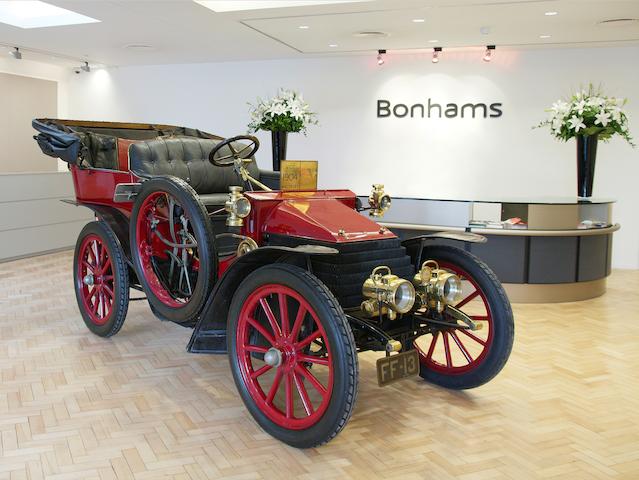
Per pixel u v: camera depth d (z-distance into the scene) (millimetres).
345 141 9156
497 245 5805
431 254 3566
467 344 4434
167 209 3727
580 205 5887
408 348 3303
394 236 3277
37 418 3121
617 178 7973
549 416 3221
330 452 2805
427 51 8555
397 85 8836
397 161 8945
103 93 10594
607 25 6539
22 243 7805
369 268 3064
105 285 4418
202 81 9906
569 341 4602
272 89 9500
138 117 10406
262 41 7828
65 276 6730
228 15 6344
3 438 2896
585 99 6305
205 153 4426
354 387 2564
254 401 3004
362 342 3014
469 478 2584
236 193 3156
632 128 7902
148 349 4254
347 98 9094
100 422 3088
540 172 8359
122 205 4133
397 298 2857
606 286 6773
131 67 10328
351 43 7875
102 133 4961
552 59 8148
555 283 5867
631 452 2828
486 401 3420
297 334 2830
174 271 3938
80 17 6852
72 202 4520
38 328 4727
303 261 3070
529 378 3791
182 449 2816
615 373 3900
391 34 7227
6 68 9750
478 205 5875
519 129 8375
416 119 8797
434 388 3611
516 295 5852
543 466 2689
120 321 4270
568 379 3783
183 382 3654
